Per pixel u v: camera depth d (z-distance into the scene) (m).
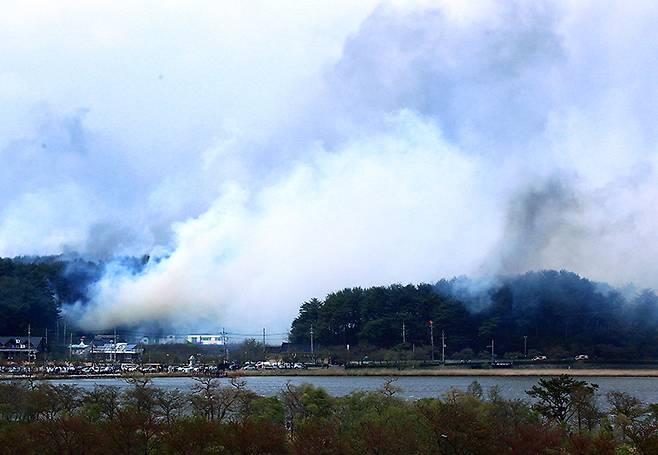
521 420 163.88
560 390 179.62
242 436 134.00
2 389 187.75
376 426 136.25
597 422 174.38
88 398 187.38
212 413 170.75
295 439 142.38
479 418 146.00
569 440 138.50
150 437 142.88
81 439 136.50
